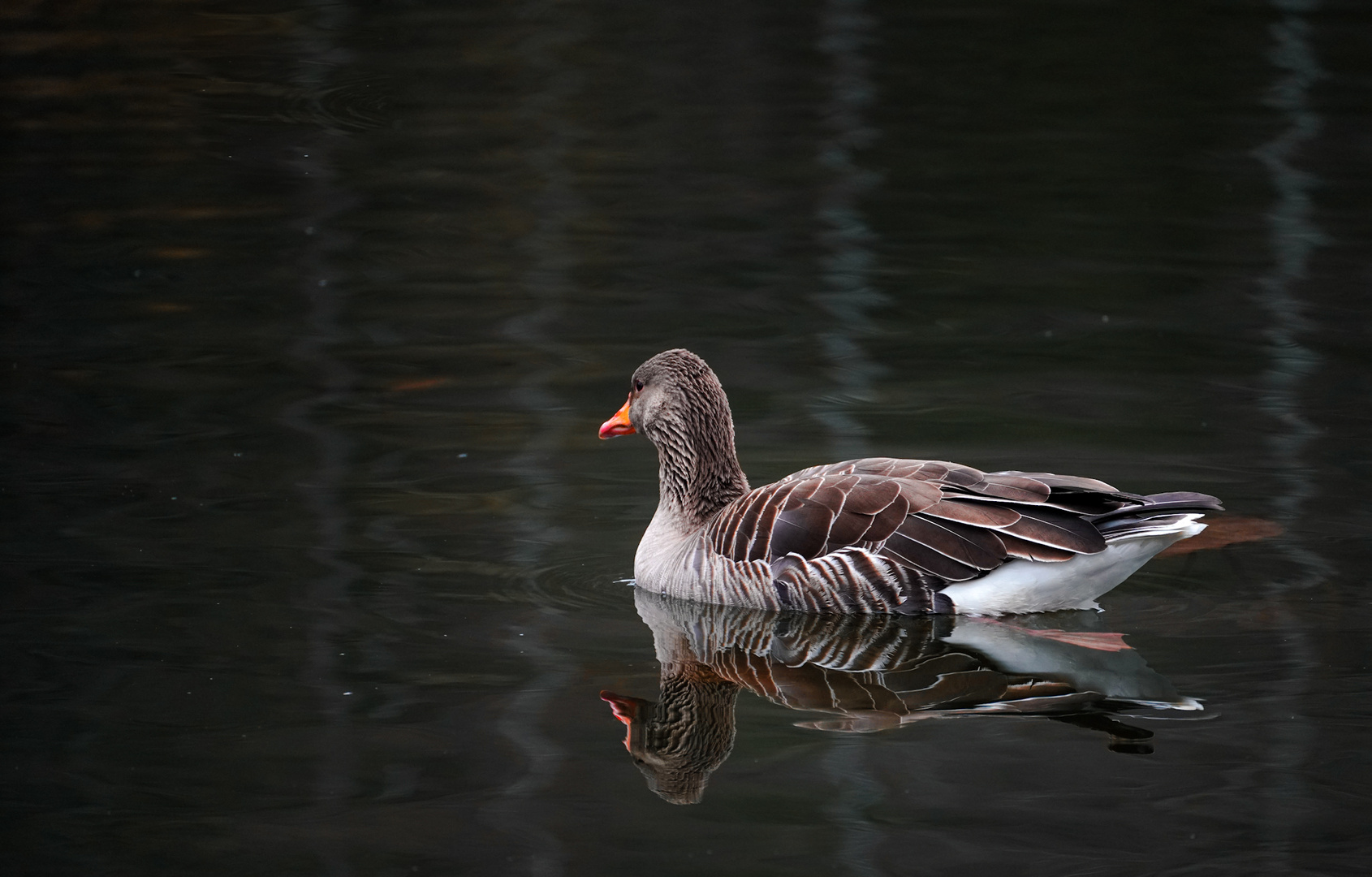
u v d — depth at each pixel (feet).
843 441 48.34
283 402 51.90
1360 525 41.37
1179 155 78.64
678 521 41.11
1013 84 91.35
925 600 36.70
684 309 61.62
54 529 41.37
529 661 34.71
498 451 48.37
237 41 98.68
